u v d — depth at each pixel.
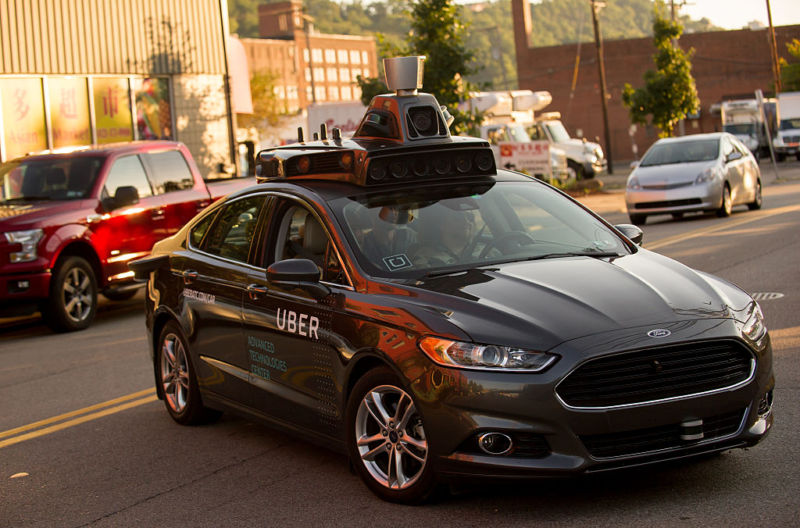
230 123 23.81
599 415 4.29
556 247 5.56
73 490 5.68
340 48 171.25
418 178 5.84
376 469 4.96
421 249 5.32
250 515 4.93
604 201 28.41
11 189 12.77
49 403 8.07
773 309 9.30
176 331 6.89
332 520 4.71
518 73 79.19
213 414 6.90
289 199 5.89
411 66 6.10
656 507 4.49
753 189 21.03
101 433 6.97
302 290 5.44
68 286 11.98
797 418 5.79
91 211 12.28
